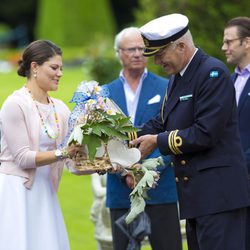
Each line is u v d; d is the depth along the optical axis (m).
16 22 83.81
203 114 8.09
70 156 8.24
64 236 8.86
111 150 8.34
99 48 21.91
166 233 10.15
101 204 11.65
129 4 80.88
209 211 8.21
